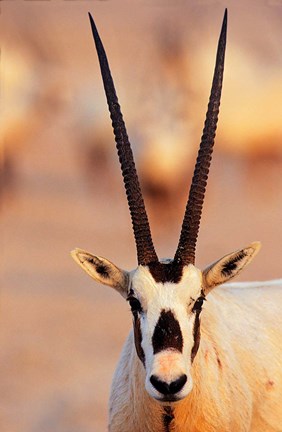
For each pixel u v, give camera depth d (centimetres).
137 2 9288
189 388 2359
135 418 2658
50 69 8844
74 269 6162
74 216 7694
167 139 7181
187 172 7244
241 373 2745
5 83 8738
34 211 7806
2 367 4541
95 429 3884
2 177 8450
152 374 2345
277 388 2827
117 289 2609
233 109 8231
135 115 7212
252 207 7894
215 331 2725
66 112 8762
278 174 8300
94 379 4400
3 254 6456
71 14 9531
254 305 2961
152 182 7156
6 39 8819
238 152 8294
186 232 2586
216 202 8012
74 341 4869
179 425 2612
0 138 8606
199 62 7412
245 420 2716
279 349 2894
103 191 8394
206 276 2569
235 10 8738
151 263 2542
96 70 8756
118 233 7206
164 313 2431
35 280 5862
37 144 8981
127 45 8519
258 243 2591
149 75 7381
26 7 9200
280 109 8281
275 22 8688
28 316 5231
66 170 8912
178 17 8381
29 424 3922
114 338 4906
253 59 8381
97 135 8419
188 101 7275
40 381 4384
